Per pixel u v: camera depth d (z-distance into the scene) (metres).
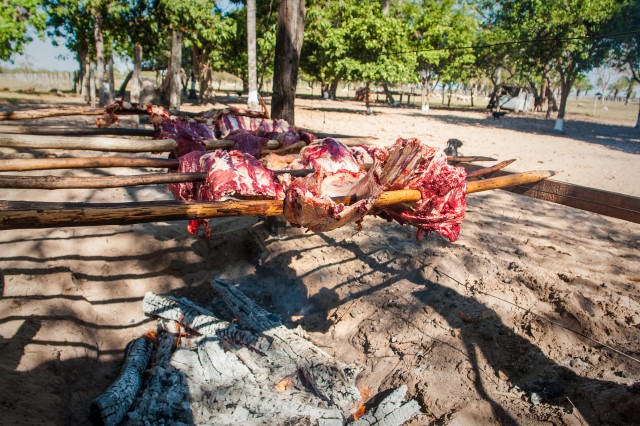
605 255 7.50
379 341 5.66
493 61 41.38
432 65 39.69
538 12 25.75
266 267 7.52
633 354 4.84
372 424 4.38
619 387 4.29
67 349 5.29
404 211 4.15
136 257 7.07
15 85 40.12
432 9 34.25
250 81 17.06
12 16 16.41
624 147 20.59
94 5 15.57
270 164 4.62
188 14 16.47
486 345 5.19
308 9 24.89
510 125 29.55
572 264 7.02
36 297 5.74
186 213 3.04
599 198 4.64
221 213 3.17
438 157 3.88
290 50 7.53
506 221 9.24
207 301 6.97
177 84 15.70
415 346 5.42
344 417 4.57
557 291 5.90
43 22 16.69
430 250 7.12
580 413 4.23
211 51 26.05
